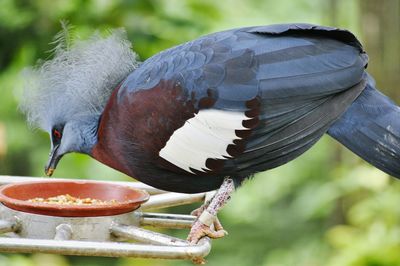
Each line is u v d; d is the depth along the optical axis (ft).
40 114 27.14
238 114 23.66
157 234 23.40
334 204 47.60
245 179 25.44
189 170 24.88
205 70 23.90
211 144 24.11
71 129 26.81
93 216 23.82
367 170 42.57
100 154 26.53
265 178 60.70
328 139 51.49
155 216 25.79
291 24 24.72
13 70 45.65
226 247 61.05
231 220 61.46
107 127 25.59
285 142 23.98
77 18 43.65
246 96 23.57
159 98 24.27
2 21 45.06
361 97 24.90
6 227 23.58
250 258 60.29
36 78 27.04
